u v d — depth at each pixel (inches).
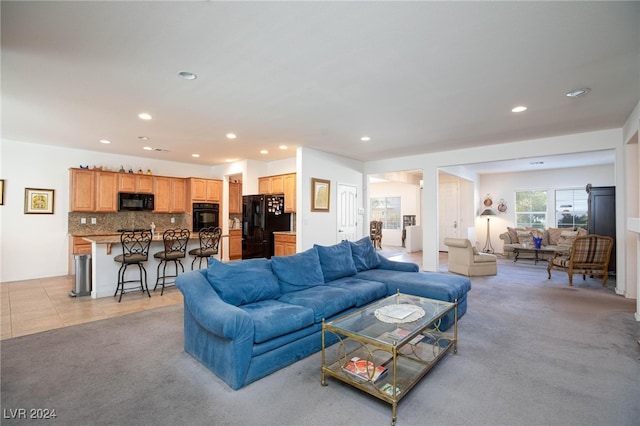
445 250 380.5
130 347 107.5
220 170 309.7
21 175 214.4
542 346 108.0
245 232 273.7
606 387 82.2
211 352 90.5
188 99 133.3
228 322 80.7
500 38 87.1
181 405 75.3
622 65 102.3
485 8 74.0
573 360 97.4
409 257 331.0
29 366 93.8
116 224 255.3
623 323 129.4
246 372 83.4
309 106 141.9
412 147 226.7
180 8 74.2
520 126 171.5
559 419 69.7
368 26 81.7
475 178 364.8
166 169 286.7
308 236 231.9
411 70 106.7
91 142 214.1
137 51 94.3
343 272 148.1
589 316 139.1
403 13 76.1
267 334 87.9
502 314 142.9
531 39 87.4
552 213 336.5
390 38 87.4
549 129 177.0
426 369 85.1
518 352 103.5
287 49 93.5
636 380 85.5
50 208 224.7
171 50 93.9
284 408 74.3
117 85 118.8
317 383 85.2
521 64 102.0
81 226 237.8
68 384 84.2
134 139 205.3
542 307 153.4
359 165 284.2
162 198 273.3
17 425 67.7
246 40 88.6
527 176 351.3
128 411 72.9
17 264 212.8
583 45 90.4
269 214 257.9
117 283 177.8
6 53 95.0
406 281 138.6
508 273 245.1
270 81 115.5
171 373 90.4
